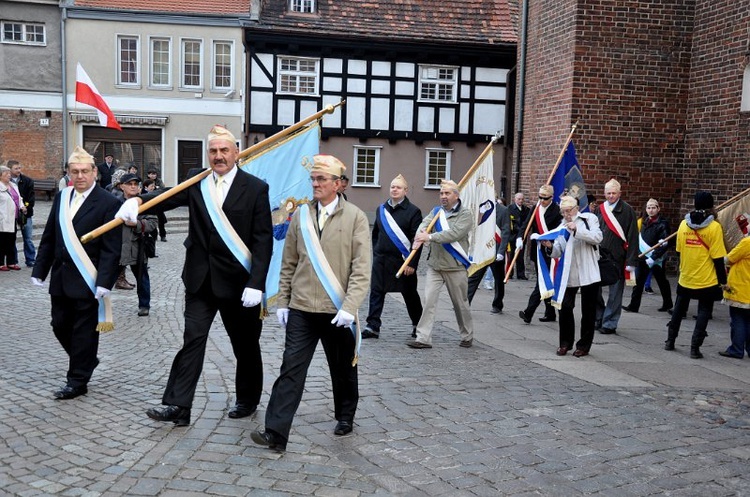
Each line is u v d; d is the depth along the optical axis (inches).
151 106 1118.4
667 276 613.6
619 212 399.9
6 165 577.6
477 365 313.7
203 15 1096.2
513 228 559.2
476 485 183.5
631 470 196.9
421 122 1128.2
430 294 343.6
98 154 1133.1
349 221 207.8
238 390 229.3
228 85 1122.0
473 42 1115.9
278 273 278.4
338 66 1104.8
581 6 581.3
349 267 207.8
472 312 457.4
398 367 303.3
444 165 1143.6
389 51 1104.8
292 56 1098.1
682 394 279.0
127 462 190.2
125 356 307.9
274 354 318.7
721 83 560.1
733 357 351.3
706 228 340.2
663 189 600.1
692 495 181.9
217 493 173.3
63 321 252.5
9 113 1119.0
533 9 673.0
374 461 197.2
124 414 229.1
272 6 1114.1
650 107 593.6
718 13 562.3
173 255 686.5
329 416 234.1
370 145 1122.0
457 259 342.6
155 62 1117.7
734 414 254.1
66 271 247.0
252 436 199.9
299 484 180.1
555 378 295.9
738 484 189.8
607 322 400.2
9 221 550.6
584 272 335.3
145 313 402.3
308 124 280.4
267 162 274.4
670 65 592.4
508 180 1149.7
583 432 226.7
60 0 1098.1
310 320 208.2
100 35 1105.4
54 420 222.2
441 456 202.2
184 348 216.5
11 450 197.8
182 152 1131.9
